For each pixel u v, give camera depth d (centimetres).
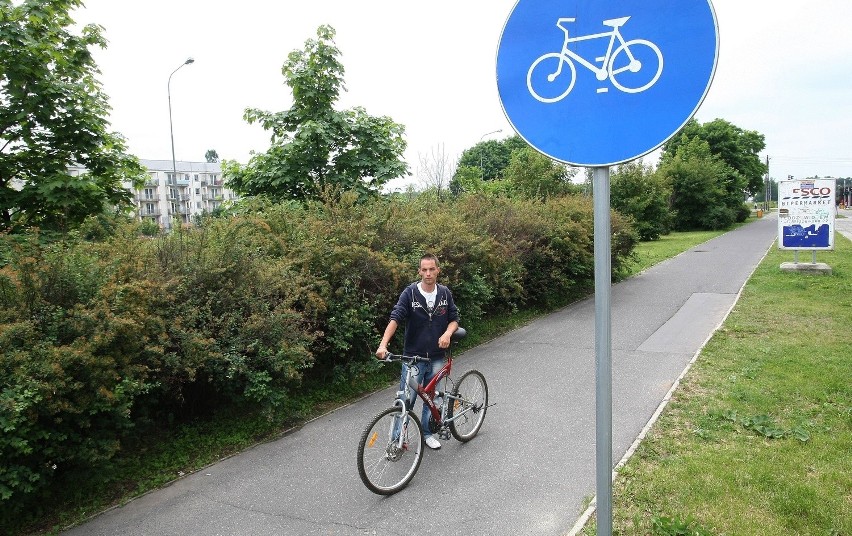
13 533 367
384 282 698
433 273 454
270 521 376
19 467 349
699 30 190
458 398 486
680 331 871
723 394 561
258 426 537
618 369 686
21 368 343
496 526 357
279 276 561
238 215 746
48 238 591
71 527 377
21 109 636
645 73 199
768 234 3106
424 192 1243
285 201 872
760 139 5656
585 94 210
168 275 498
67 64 665
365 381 679
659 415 520
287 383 593
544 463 441
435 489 410
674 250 2266
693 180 3712
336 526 367
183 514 389
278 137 983
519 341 884
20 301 385
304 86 943
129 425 420
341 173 962
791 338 770
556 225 1197
